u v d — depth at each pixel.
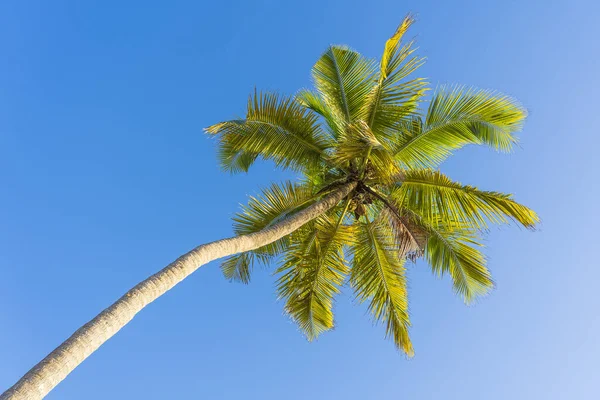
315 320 10.92
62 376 4.12
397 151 10.73
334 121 11.27
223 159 11.71
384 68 8.92
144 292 5.36
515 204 9.14
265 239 8.12
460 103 9.96
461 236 10.43
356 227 10.99
